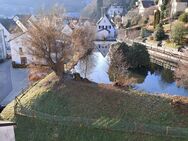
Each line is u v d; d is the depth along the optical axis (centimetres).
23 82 3183
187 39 3928
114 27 6594
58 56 2270
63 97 1983
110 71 2719
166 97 1875
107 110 1820
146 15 6456
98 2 10375
